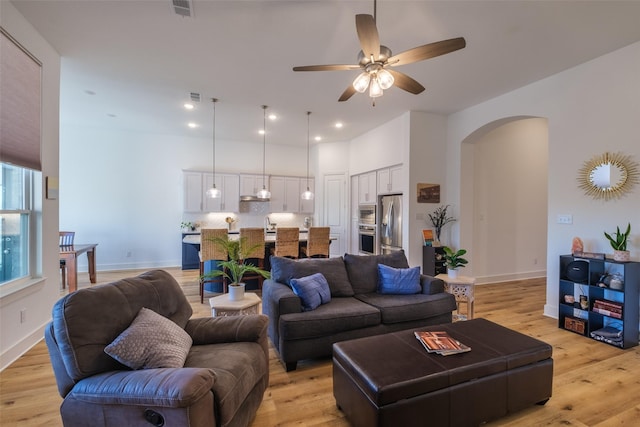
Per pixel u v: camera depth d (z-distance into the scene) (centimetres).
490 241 532
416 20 260
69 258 414
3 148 232
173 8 246
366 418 156
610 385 218
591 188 324
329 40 292
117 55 320
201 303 411
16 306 252
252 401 172
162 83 389
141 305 175
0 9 227
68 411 133
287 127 596
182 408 121
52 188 300
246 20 261
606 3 237
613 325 301
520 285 511
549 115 366
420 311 281
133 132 628
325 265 312
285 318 238
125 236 625
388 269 321
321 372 239
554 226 360
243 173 688
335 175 718
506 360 178
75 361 135
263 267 483
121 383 128
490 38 286
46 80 290
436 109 486
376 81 225
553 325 334
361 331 259
